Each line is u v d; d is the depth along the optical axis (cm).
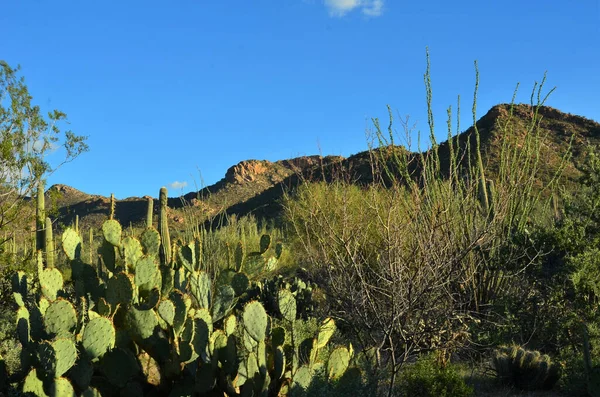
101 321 449
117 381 455
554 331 755
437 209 695
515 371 663
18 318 505
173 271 541
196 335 464
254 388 489
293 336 533
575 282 743
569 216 867
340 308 740
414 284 613
